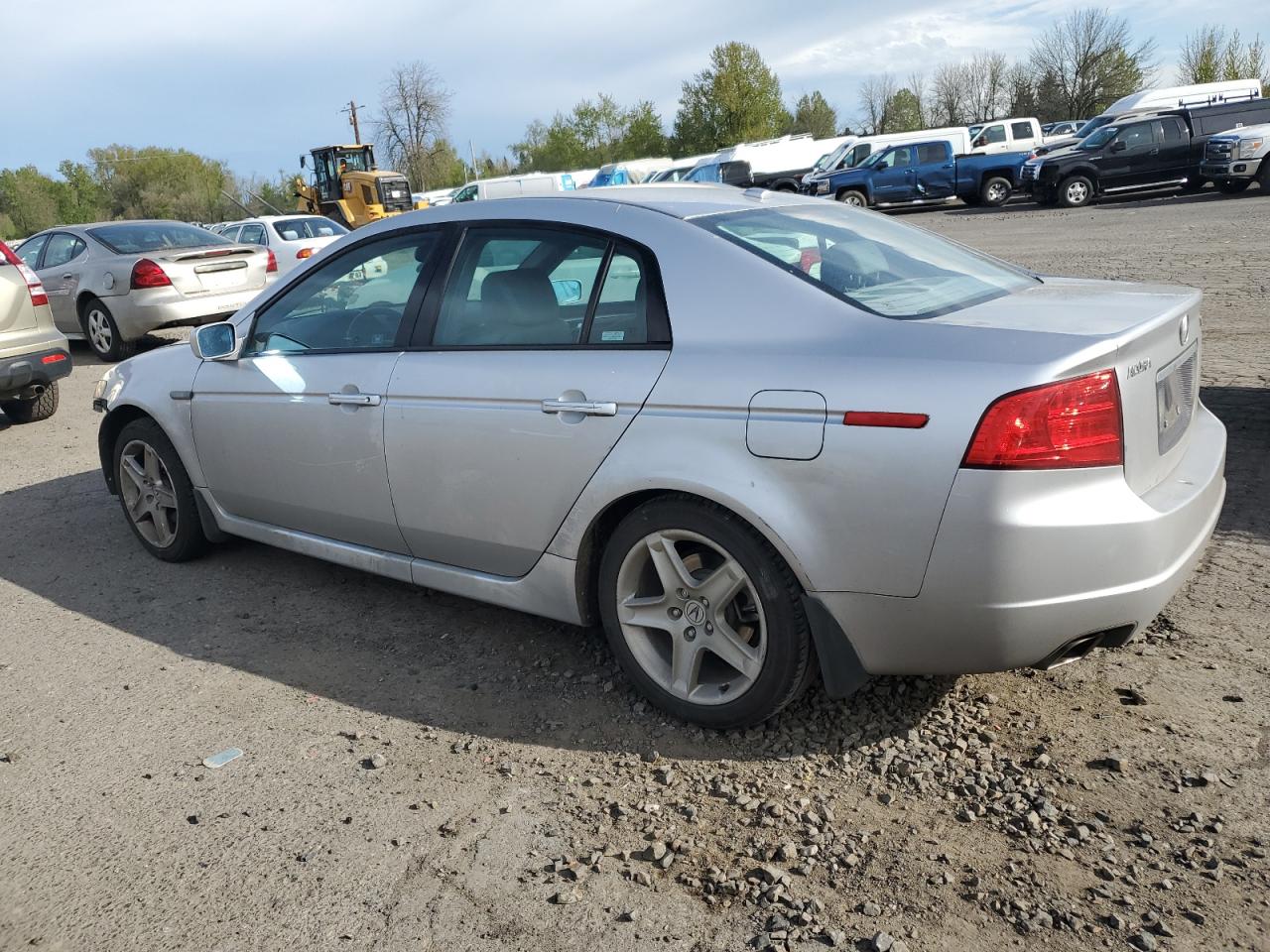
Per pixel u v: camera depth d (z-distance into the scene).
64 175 101.19
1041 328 2.62
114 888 2.52
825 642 2.76
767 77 61.34
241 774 2.99
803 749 2.96
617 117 74.69
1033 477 2.45
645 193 3.52
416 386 3.51
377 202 31.81
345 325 3.87
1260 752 2.78
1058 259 13.63
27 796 2.94
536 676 3.52
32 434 7.84
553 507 3.21
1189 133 23.84
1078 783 2.70
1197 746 2.82
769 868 2.44
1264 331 8.00
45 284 11.84
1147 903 2.26
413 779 2.93
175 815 2.81
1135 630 2.69
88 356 12.12
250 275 11.57
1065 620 2.55
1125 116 25.56
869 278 3.05
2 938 2.37
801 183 30.77
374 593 4.34
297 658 3.75
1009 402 2.43
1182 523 2.70
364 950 2.27
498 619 4.00
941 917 2.26
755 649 2.95
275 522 4.29
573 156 75.31
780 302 2.88
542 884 2.45
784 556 2.74
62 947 2.33
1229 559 4.04
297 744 3.16
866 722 3.07
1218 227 15.80
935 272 3.26
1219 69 59.91
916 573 2.58
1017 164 27.75
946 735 2.97
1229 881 2.31
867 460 2.58
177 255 11.07
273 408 4.02
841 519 2.64
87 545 5.15
